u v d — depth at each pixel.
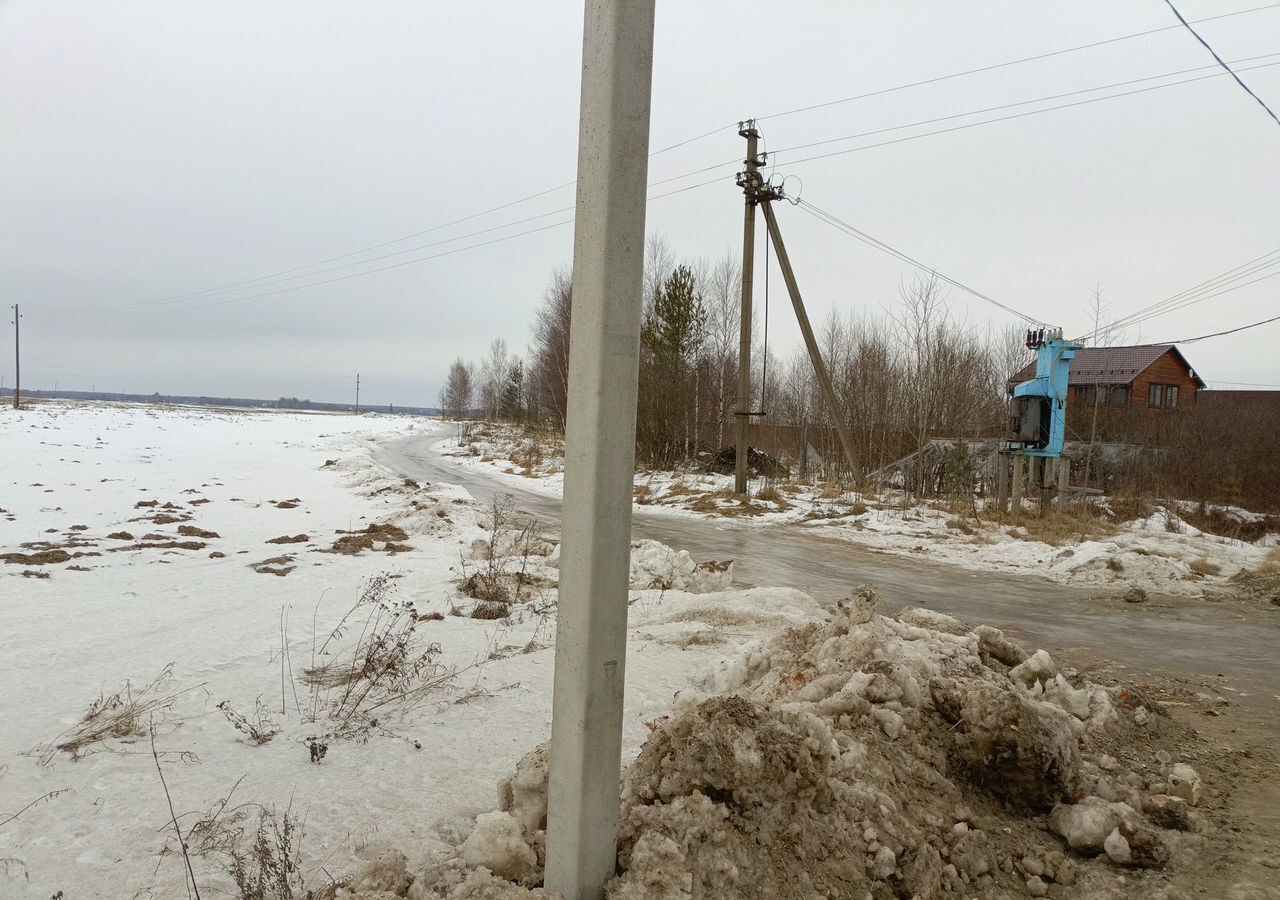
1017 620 9.28
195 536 12.70
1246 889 3.16
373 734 4.84
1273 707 5.88
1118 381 31.38
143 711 5.10
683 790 3.04
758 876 2.81
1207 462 22.22
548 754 3.28
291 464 27.28
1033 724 3.82
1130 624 9.16
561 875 2.53
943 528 16.38
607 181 2.38
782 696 4.98
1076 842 3.51
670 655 6.80
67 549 10.94
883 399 27.28
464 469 31.58
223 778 4.14
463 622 8.00
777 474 24.95
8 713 5.05
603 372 2.40
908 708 4.32
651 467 27.89
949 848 3.35
